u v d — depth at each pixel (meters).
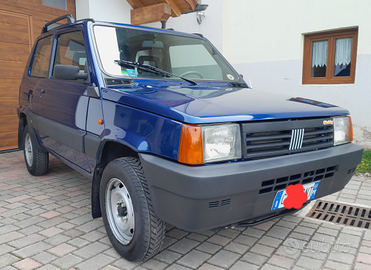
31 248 2.42
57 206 3.31
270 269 2.17
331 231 2.76
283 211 2.33
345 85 5.68
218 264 2.23
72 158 2.99
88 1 6.39
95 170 2.52
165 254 2.36
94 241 2.55
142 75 2.75
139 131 2.05
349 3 5.47
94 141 2.43
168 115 1.88
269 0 6.36
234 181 1.77
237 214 1.91
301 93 6.22
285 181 2.02
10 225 2.84
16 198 3.54
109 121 2.31
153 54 3.04
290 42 6.23
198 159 1.77
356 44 5.64
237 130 1.89
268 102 2.26
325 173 2.24
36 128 3.72
